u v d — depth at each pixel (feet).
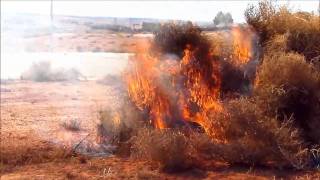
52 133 39.99
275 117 30.37
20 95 66.33
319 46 34.65
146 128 32.55
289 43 34.71
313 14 37.01
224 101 32.53
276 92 31.35
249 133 29.50
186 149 29.43
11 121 45.85
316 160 29.19
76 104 56.85
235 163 29.84
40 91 71.00
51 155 32.99
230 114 30.27
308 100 31.65
